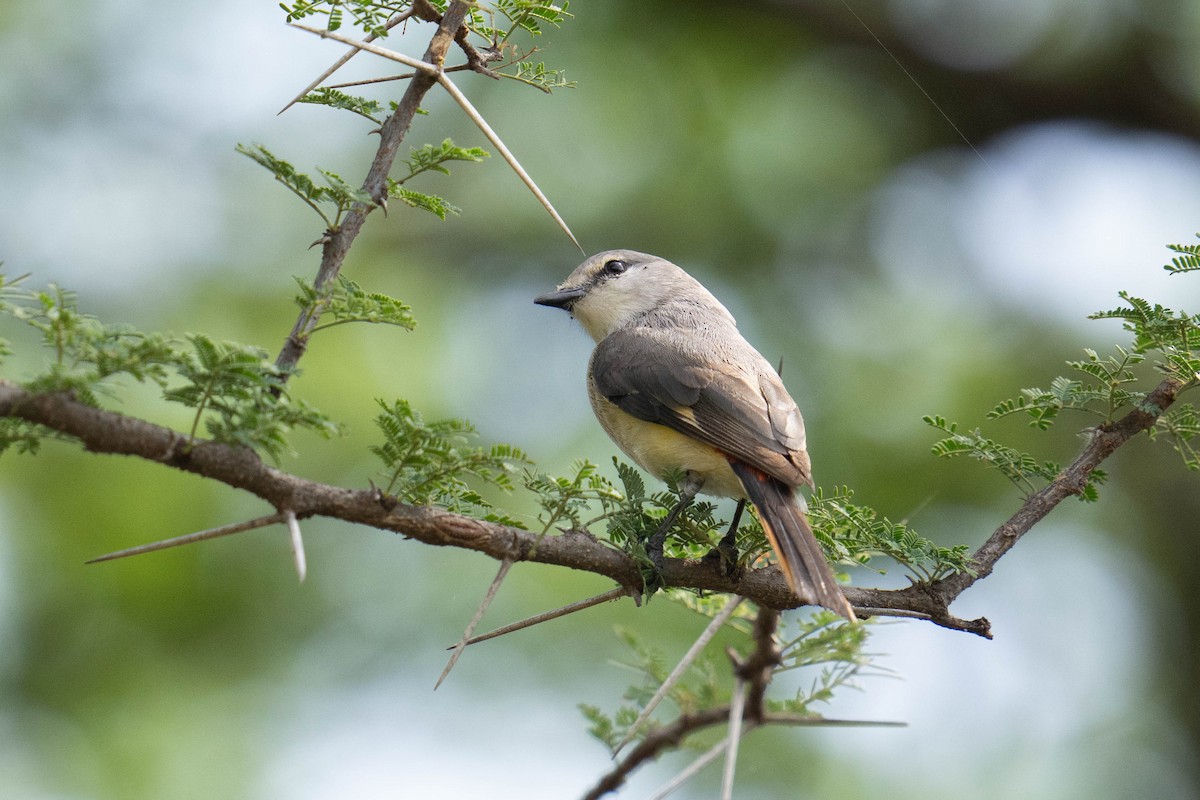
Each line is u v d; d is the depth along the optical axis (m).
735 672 6.34
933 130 15.30
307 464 11.99
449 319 14.63
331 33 4.89
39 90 14.59
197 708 11.56
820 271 14.85
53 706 11.33
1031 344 14.25
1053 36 15.24
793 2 14.89
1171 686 14.09
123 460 11.85
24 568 11.54
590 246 15.16
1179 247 5.87
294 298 4.91
